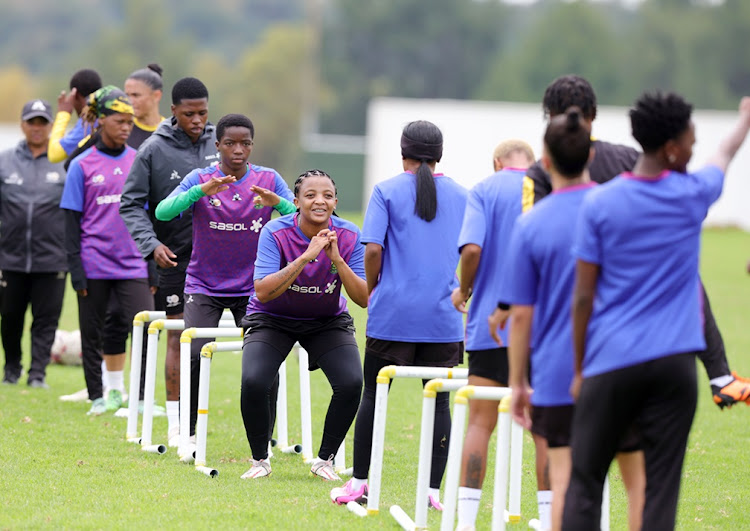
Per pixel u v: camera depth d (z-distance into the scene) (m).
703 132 142.25
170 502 23.53
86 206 34.62
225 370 45.62
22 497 23.77
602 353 16.91
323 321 26.17
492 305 20.91
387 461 29.31
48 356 40.22
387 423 34.78
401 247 23.61
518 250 17.97
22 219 39.22
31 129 39.53
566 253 17.70
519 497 23.42
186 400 27.89
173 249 31.44
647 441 17.17
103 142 34.78
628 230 16.86
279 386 31.05
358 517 22.67
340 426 26.22
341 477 27.31
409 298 23.55
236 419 34.97
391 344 23.75
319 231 25.42
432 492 24.09
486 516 23.92
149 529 21.30
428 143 23.77
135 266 34.88
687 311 16.98
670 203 16.94
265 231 25.61
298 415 36.16
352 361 25.92
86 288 34.72
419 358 24.12
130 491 24.45
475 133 144.00
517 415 18.11
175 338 31.02
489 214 21.05
